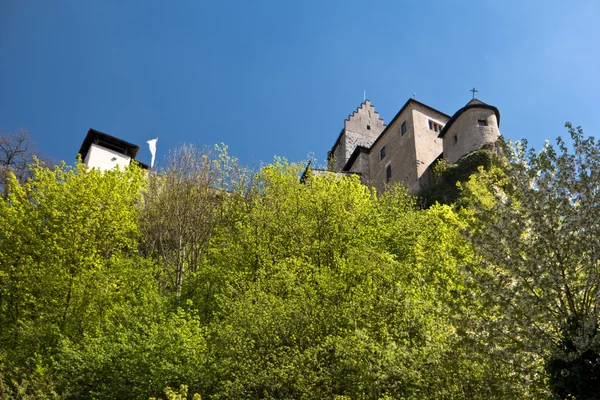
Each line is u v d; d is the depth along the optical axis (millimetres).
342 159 67500
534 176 14758
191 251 29797
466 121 45312
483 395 13578
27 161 43812
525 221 14273
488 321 13742
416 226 26125
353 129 69375
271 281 21703
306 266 22344
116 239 25828
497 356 13383
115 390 18531
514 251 14031
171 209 30938
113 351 19359
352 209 28531
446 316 14539
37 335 21312
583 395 12062
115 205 25875
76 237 24156
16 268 23438
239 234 27656
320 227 26969
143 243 30688
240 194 31453
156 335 19578
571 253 13547
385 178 54031
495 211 14859
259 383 17391
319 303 20062
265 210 28516
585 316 12789
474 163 41062
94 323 22219
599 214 13586
